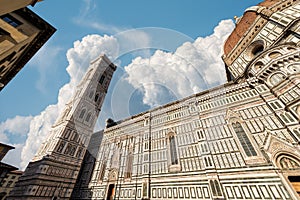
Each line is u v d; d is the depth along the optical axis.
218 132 18.62
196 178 16.84
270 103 17.55
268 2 29.50
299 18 20.39
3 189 42.09
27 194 22.16
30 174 25.84
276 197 12.75
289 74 16.81
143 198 17.88
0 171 27.08
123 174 21.22
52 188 23.56
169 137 14.44
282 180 13.16
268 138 15.53
